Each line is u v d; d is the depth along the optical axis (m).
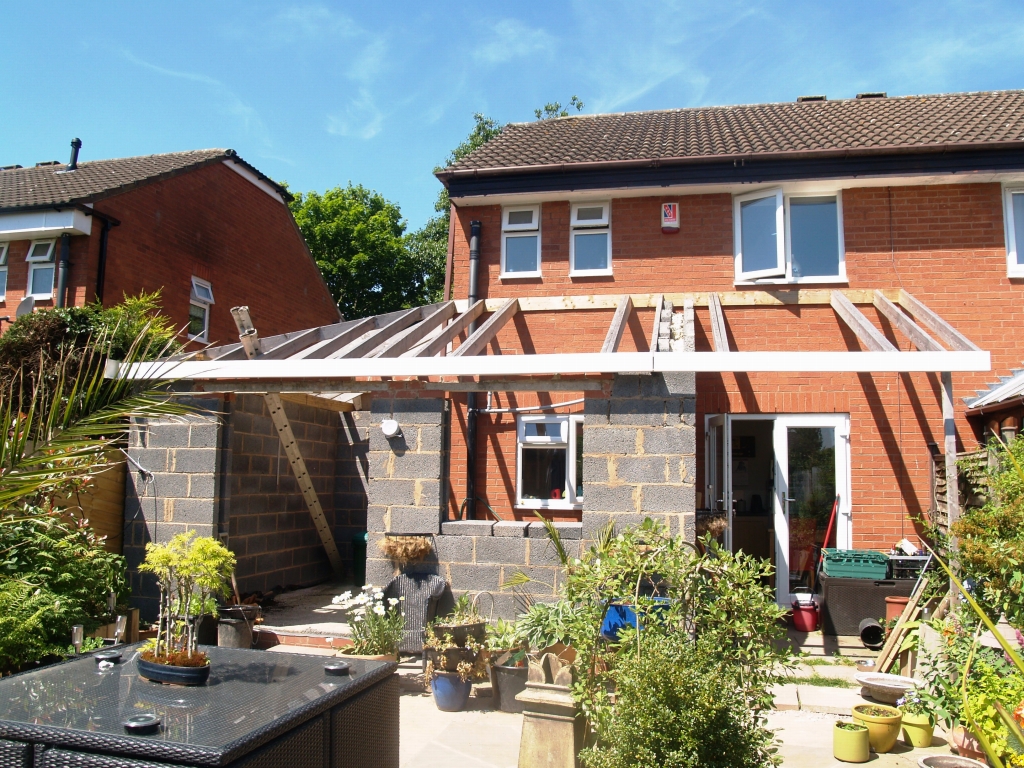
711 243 10.77
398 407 8.18
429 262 31.61
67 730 2.88
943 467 9.06
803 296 10.27
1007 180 10.08
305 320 20.61
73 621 6.19
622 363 7.20
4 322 13.97
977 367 6.95
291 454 10.05
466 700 6.71
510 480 10.62
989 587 5.73
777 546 9.77
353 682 3.62
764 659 4.48
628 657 4.41
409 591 7.77
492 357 7.39
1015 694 4.77
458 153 30.67
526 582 7.39
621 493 7.49
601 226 11.09
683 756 3.83
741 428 10.72
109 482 8.55
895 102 13.70
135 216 14.60
